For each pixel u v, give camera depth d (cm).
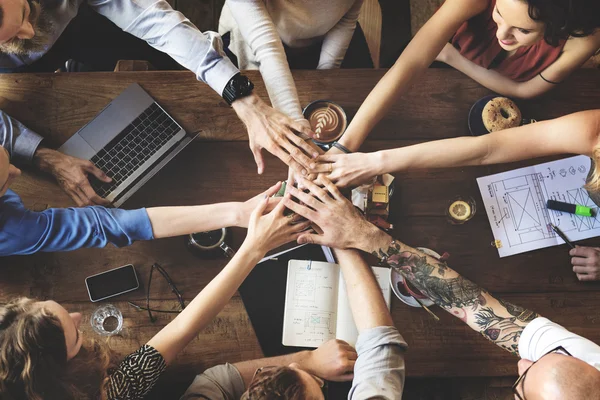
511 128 157
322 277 158
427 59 166
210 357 156
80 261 161
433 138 170
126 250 162
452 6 163
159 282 161
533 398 114
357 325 147
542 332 136
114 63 204
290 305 157
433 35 165
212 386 143
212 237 162
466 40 171
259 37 166
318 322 156
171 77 171
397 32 250
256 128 160
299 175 159
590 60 218
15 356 114
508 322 142
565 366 111
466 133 170
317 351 151
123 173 162
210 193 167
